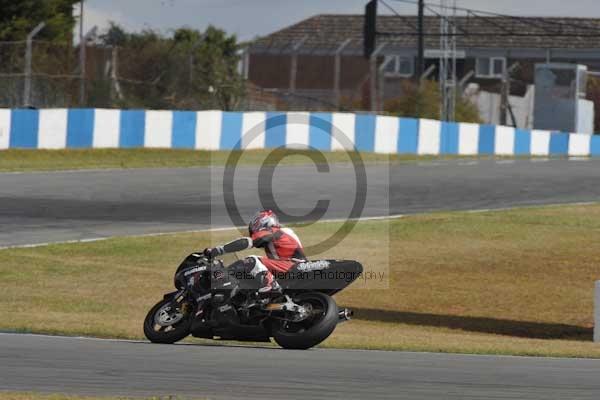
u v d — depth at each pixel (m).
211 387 23.09
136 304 43.66
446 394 22.56
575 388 23.64
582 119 147.88
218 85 116.50
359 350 30.67
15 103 97.00
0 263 49.84
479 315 45.00
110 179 81.25
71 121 91.62
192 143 99.56
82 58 101.81
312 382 23.88
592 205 78.44
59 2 146.25
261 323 30.09
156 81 110.19
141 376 24.44
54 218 62.38
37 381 23.53
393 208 73.38
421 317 44.03
